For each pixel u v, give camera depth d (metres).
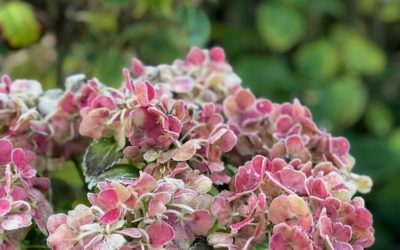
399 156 1.55
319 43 1.69
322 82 1.67
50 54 1.17
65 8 1.10
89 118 0.72
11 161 0.69
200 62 0.82
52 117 0.76
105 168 0.71
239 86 0.81
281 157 0.75
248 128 0.78
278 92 1.63
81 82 0.78
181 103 0.70
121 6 1.07
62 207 0.81
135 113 0.69
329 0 1.69
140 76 0.79
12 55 1.16
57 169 0.78
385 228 1.67
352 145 1.59
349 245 0.67
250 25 1.75
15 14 1.01
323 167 0.73
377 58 1.72
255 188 0.68
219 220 0.68
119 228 0.65
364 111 1.83
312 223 0.66
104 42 1.14
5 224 0.66
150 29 1.13
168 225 0.65
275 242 0.65
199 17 1.13
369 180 0.77
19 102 0.75
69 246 0.65
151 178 0.65
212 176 0.71
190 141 0.69
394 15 1.76
